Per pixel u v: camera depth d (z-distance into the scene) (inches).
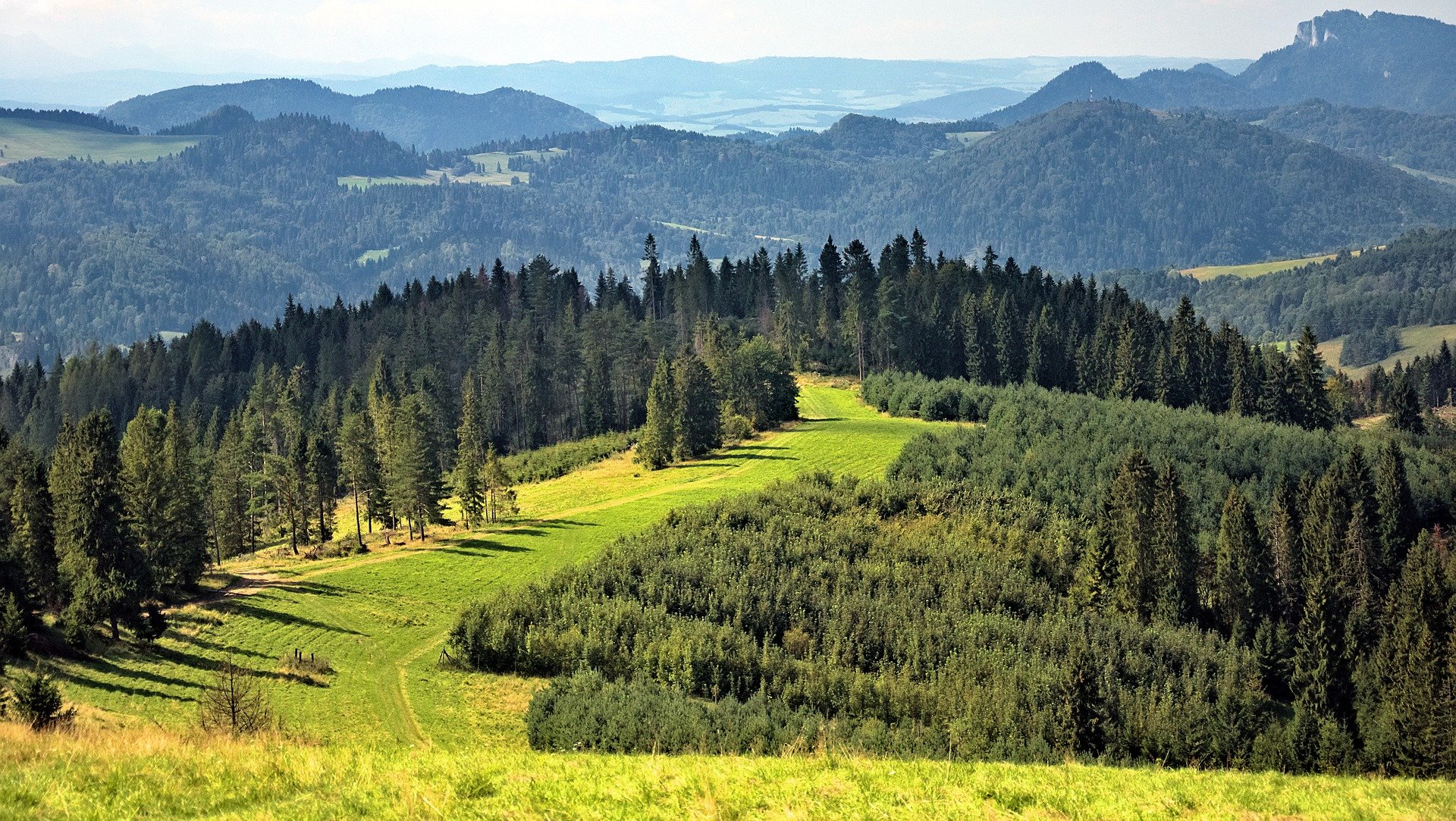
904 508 4242.1
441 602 3435.0
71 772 878.4
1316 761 2501.2
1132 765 2310.5
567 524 4389.8
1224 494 4623.5
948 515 4128.9
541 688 2659.9
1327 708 2851.9
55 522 3356.3
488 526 4466.0
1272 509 4028.1
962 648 2849.4
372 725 2394.2
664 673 2628.0
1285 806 869.2
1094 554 3629.4
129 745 1021.2
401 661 2886.3
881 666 2763.3
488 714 2496.3
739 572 3312.0
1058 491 4458.7
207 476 4323.3
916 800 831.1
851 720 2405.3
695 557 3420.3
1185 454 4953.3
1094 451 4753.9
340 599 3435.0
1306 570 3727.9
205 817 780.0
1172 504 3590.1
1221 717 2568.9
